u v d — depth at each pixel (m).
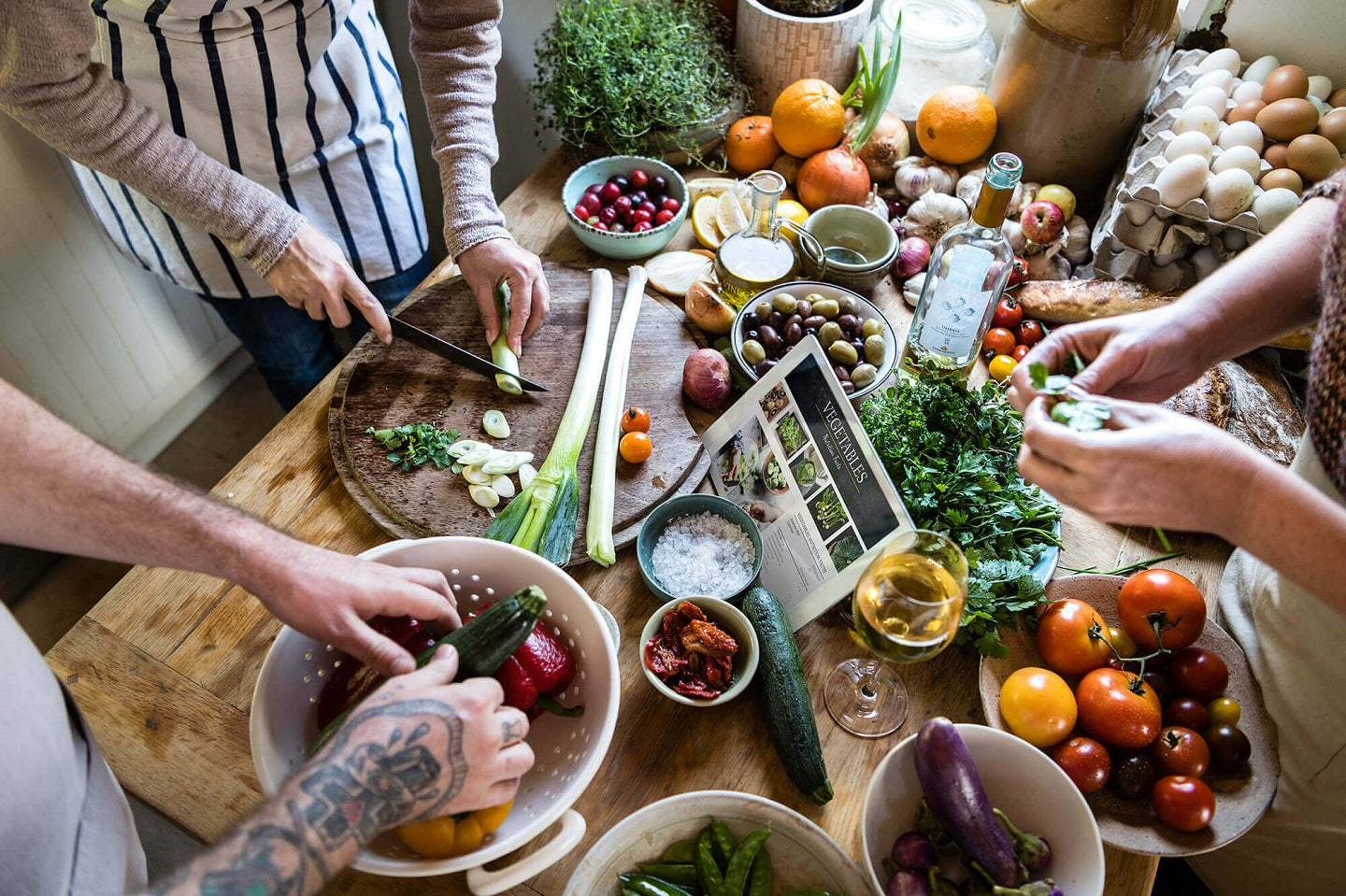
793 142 1.61
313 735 0.88
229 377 2.42
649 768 0.99
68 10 1.05
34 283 1.75
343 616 0.79
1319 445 0.83
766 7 1.67
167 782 0.96
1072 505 0.82
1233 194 1.29
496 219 1.41
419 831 0.77
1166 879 1.58
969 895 0.84
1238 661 1.03
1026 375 0.85
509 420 1.29
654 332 1.43
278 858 0.63
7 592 2.11
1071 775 0.92
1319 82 1.44
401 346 1.37
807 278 1.46
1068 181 1.60
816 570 1.08
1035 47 1.46
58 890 0.75
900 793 0.88
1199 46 1.56
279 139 1.40
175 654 1.05
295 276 1.29
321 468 1.25
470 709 0.73
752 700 1.04
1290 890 1.25
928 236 1.55
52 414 0.74
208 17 1.24
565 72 1.62
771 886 0.85
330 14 1.35
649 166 1.58
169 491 0.78
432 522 1.17
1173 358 0.90
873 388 1.28
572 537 1.15
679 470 1.24
